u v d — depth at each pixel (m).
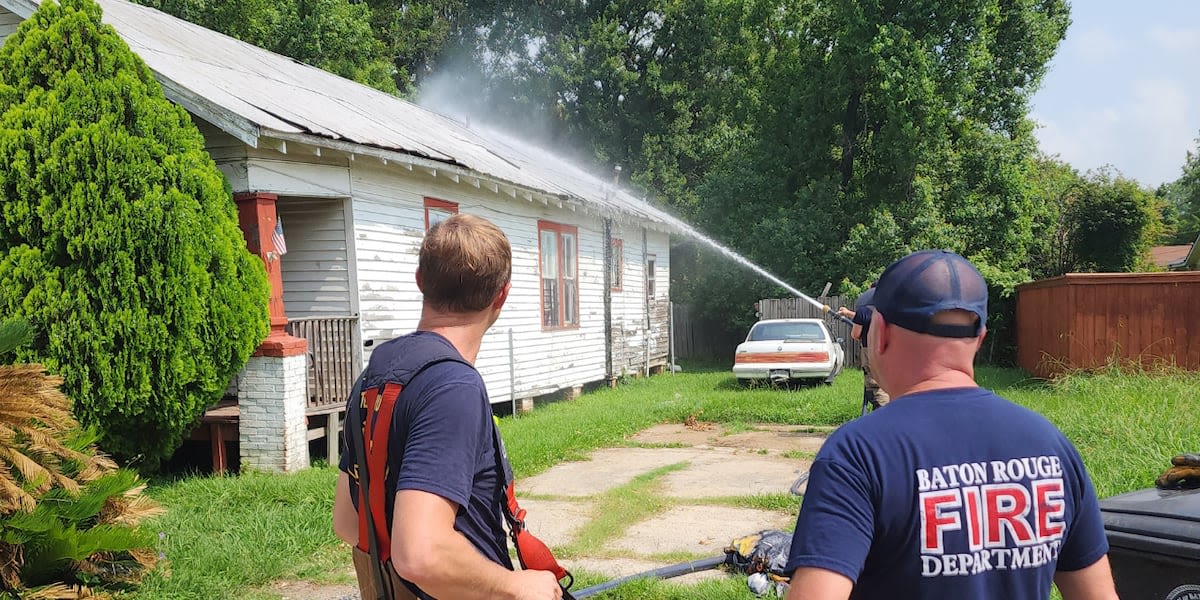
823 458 1.62
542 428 10.55
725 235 22.72
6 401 4.23
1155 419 7.90
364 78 25.38
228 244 7.32
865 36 20.14
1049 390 12.03
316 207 9.52
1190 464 3.05
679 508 6.87
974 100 21.77
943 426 1.61
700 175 35.28
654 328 19.94
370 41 26.72
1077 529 1.68
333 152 8.51
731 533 6.08
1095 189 25.94
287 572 5.29
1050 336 14.27
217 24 22.95
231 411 8.20
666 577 4.89
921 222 19.69
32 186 6.68
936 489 1.55
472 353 2.12
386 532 1.90
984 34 20.11
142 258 6.82
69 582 4.55
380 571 1.91
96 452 5.39
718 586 4.71
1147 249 28.34
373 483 1.91
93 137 6.73
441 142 12.32
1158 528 2.65
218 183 7.39
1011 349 18.75
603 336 16.61
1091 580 1.69
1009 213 21.02
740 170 22.88
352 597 4.86
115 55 7.03
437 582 1.71
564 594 2.15
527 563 2.06
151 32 10.21
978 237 20.64
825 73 21.61
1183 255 40.84
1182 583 2.57
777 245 21.02
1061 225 26.19
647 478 8.05
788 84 22.70
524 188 12.12
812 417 11.52
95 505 4.50
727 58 25.88
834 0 20.75
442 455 1.80
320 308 9.57
